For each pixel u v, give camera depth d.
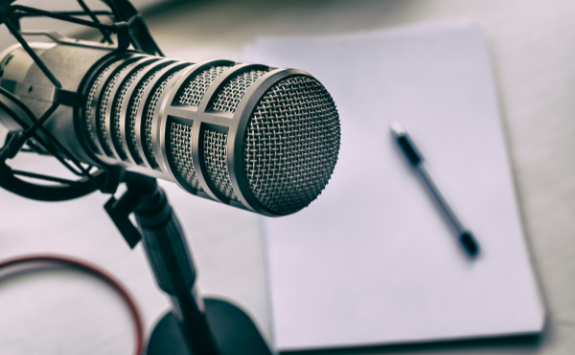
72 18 0.43
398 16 0.73
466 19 0.72
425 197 0.63
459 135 0.65
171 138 0.36
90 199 0.64
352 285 0.60
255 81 0.32
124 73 0.42
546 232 0.62
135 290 0.60
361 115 0.66
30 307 0.59
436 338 0.58
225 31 0.73
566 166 0.64
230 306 0.59
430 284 0.59
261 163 0.31
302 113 0.33
